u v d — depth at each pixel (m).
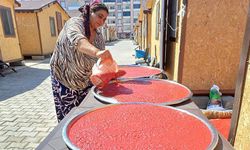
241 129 1.52
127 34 68.56
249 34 1.42
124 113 1.16
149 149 0.81
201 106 3.24
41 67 10.05
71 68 2.06
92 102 1.35
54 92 2.27
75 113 1.19
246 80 1.47
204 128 0.99
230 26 3.16
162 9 4.20
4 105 4.57
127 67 2.51
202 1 3.08
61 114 2.33
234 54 3.25
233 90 3.30
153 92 1.54
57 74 2.16
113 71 1.57
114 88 1.63
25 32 13.01
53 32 15.33
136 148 0.82
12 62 10.12
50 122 3.65
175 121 1.06
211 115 2.35
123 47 23.09
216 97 3.04
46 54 13.98
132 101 1.36
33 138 3.10
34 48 13.31
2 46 8.80
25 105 4.56
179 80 3.36
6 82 6.91
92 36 2.00
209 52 3.26
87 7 1.88
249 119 1.40
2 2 8.88
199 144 0.85
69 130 0.97
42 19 13.41
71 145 0.82
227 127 2.13
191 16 3.13
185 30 3.18
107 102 1.32
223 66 3.30
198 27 3.17
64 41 2.00
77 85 2.16
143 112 1.17
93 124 1.03
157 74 2.12
